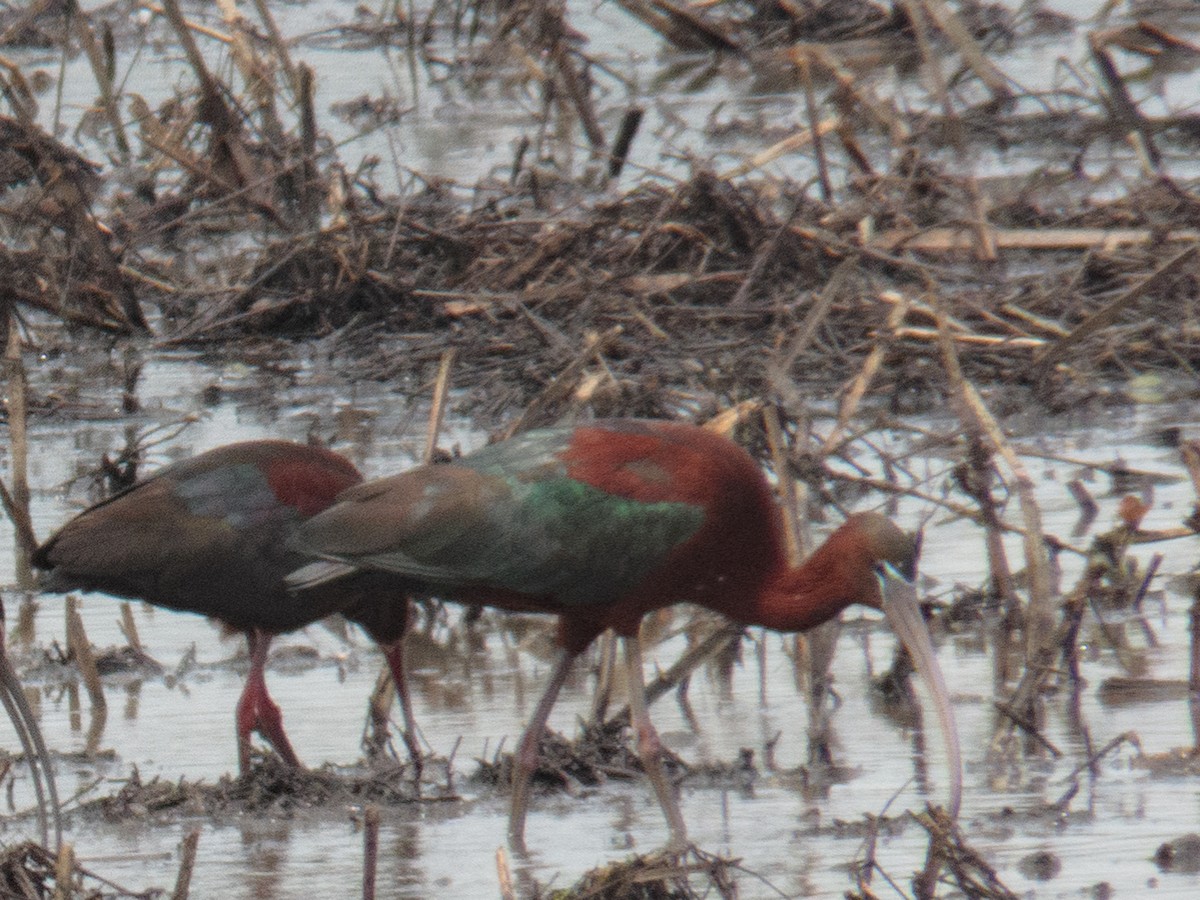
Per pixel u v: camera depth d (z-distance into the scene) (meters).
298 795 10.26
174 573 11.11
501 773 10.43
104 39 24.23
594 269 18.55
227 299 19.34
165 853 9.67
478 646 12.64
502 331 17.97
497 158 23.31
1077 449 15.42
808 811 9.82
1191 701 10.96
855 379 13.91
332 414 16.92
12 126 21.38
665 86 26.53
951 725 9.86
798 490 12.27
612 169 22.12
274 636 11.69
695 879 9.09
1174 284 17.55
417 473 10.50
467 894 8.99
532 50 24.59
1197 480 12.41
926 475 14.61
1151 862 8.97
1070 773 10.08
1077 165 21.53
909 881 8.89
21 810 10.30
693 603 10.70
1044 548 11.55
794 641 12.17
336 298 18.92
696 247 18.73
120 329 19.33
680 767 10.39
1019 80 25.36
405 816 10.09
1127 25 27.20
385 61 28.06
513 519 10.25
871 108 20.70
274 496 11.16
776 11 27.97
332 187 19.95
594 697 11.31
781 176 22.00
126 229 21.03
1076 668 11.26
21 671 12.27
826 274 18.27
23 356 18.88
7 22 29.30
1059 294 17.52
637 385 15.09
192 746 11.12
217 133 21.05
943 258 18.84
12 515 13.44
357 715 11.52
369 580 10.70
